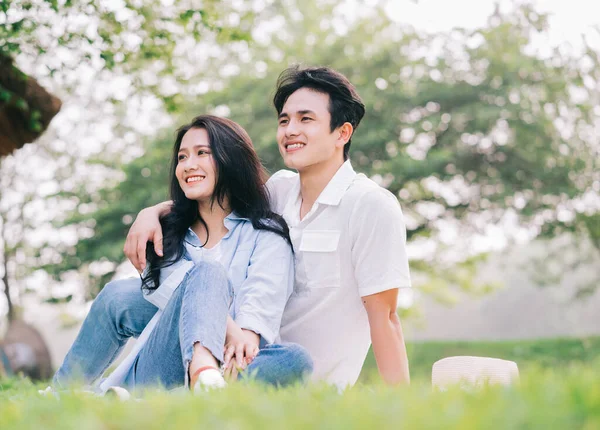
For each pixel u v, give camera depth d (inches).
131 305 120.8
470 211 613.0
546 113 586.2
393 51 607.8
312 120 126.3
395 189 587.2
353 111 128.6
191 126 131.3
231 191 128.8
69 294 614.2
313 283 124.4
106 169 642.8
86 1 231.1
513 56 580.7
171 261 122.3
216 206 128.5
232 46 600.4
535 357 555.5
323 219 125.1
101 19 234.5
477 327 1151.6
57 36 230.8
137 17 241.0
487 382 73.5
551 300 1072.2
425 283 724.0
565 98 589.3
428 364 589.0
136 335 123.1
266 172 135.9
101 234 591.2
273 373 103.7
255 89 596.4
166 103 271.9
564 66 576.4
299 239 125.5
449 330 1159.0
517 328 1117.1
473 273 691.4
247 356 103.7
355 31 618.5
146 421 56.1
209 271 101.8
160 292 117.3
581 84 573.0
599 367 74.8
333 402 64.2
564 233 625.3
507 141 605.3
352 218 123.3
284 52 615.8
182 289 103.7
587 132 598.2
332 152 127.9
